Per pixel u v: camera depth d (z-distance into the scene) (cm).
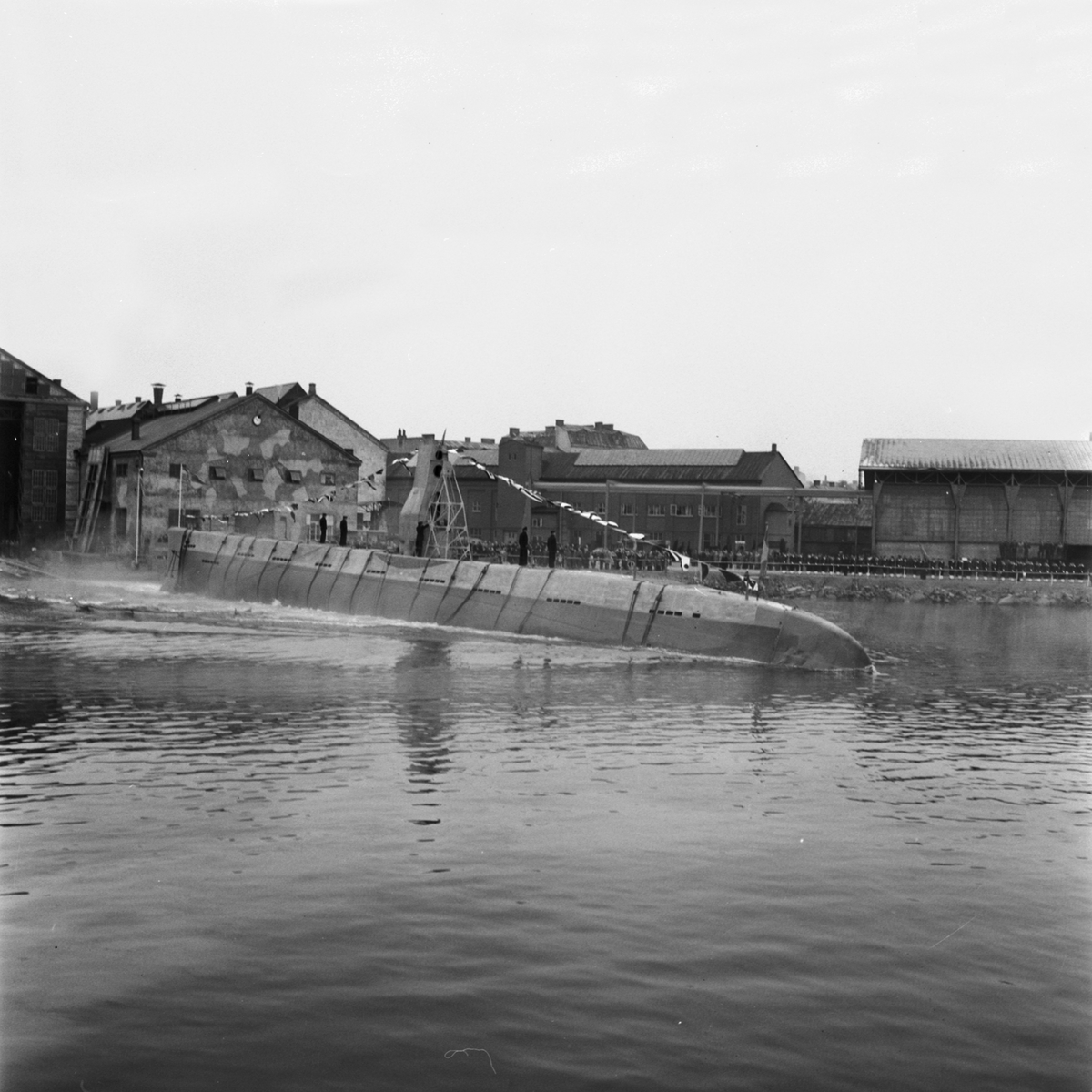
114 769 2670
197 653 4644
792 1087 1345
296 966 1608
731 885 1975
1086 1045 1453
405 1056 1386
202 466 9575
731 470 12700
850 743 3200
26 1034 1417
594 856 2097
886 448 11425
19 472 10031
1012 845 2255
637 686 4066
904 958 1692
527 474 12862
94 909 1794
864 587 10094
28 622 5684
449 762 2820
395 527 12156
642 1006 1523
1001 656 5581
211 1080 1327
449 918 1786
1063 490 10706
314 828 2223
